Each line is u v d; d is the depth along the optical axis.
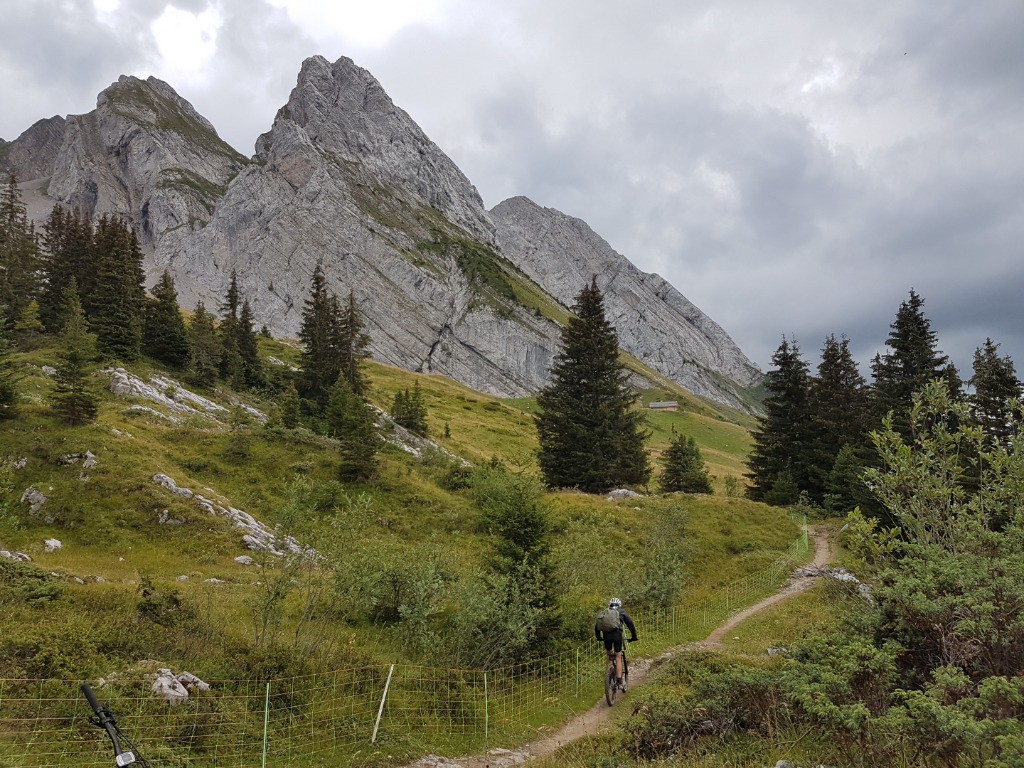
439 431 97.44
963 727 5.95
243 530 31.22
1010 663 7.61
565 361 54.56
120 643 12.37
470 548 32.47
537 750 11.91
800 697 7.84
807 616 21.81
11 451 32.94
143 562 26.50
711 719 10.33
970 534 10.20
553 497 42.44
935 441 11.45
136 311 74.06
